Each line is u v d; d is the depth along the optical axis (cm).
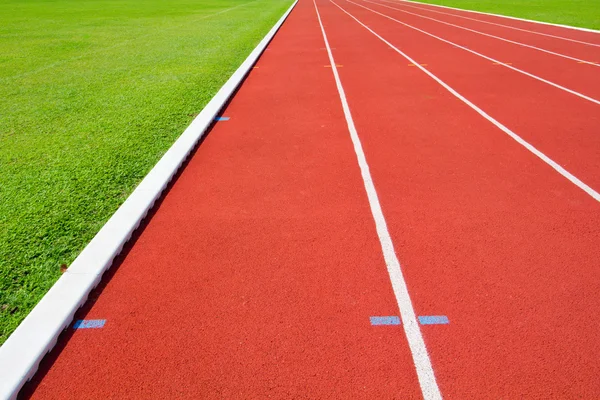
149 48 1249
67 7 2770
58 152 520
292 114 672
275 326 270
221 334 265
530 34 1494
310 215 389
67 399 229
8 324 272
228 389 231
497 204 401
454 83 841
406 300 288
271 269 319
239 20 1961
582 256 327
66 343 261
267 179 459
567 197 412
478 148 528
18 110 689
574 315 272
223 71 937
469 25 1759
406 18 2059
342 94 776
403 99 739
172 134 575
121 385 235
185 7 2772
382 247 342
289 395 227
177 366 245
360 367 242
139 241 356
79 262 316
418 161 494
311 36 1512
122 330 270
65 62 1071
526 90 784
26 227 367
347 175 464
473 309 279
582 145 532
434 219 378
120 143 543
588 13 2034
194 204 412
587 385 229
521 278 305
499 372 237
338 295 293
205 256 336
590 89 787
